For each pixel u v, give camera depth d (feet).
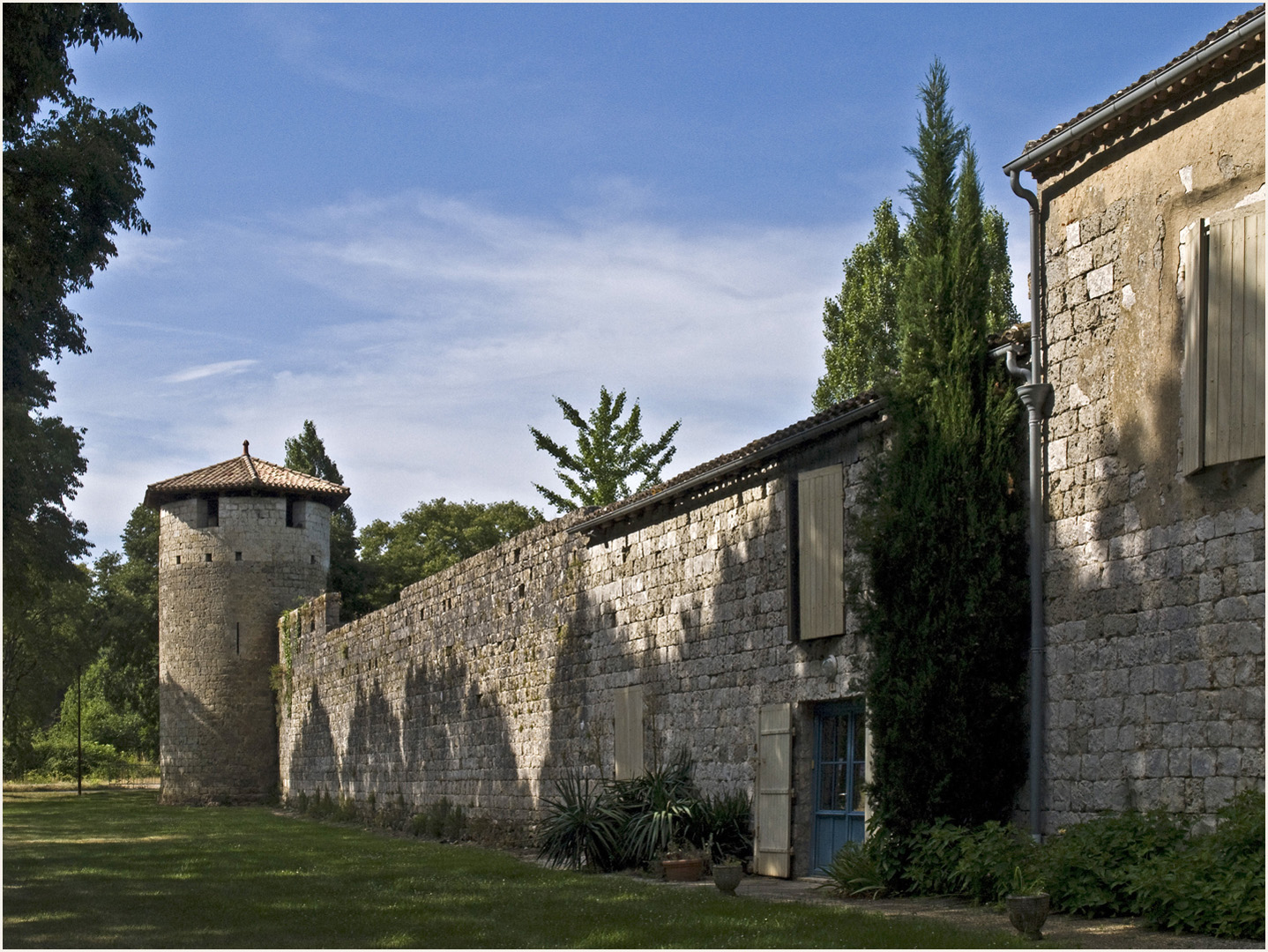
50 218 67.36
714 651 69.92
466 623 107.14
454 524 240.53
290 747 163.94
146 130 72.43
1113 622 44.88
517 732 95.40
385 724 127.13
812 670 61.26
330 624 151.02
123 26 66.85
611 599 82.17
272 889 55.88
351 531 237.66
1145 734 43.11
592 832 66.80
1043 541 48.32
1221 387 41.01
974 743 48.67
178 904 50.14
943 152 54.39
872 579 52.60
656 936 38.99
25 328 71.10
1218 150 42.27
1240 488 40.34
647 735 75.97
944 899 47.39
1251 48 40.81
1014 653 49.14
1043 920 36.94
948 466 50.85
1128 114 45.14
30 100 64.18
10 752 217.56
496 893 53.26
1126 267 45.55
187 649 175.63
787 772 61.46
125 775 286.46
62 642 206.69
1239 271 40.86
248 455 187.32
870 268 119.55
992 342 51.67
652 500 75.72
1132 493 44.52
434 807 109.81
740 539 68.49
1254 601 39.52
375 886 57.06
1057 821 46.65
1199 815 40.75
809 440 62.49
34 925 44.06
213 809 159.84
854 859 52.16
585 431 175.83
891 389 54.13
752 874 63.05
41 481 109.19
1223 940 35.60
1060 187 48.80
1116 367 45.68
